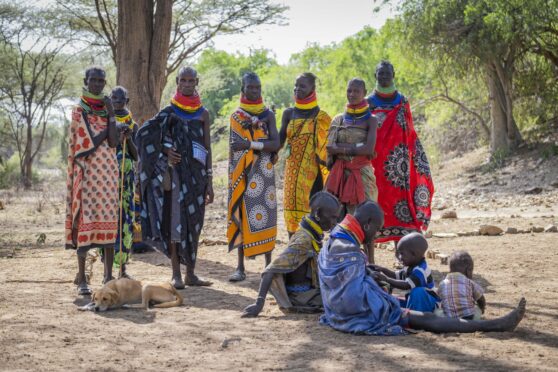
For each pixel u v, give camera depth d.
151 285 6.43
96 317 6.01
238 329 5.53
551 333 5.25
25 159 40.62
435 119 29.69
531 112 26.25
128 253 7.93
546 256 9.08
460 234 11.41
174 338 5.25
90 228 7.07
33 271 8.70
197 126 7.46
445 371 4.28
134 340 5.19
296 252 6.02
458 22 23.36
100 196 7.10
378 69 7.91
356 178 7.30
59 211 19.89
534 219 13.58
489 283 7.45
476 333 5.23
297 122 7.82
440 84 27.88
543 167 22.11
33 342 5.11
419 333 5.30
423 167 8.09
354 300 5.35
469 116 29.06
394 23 24.72
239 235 7.79
